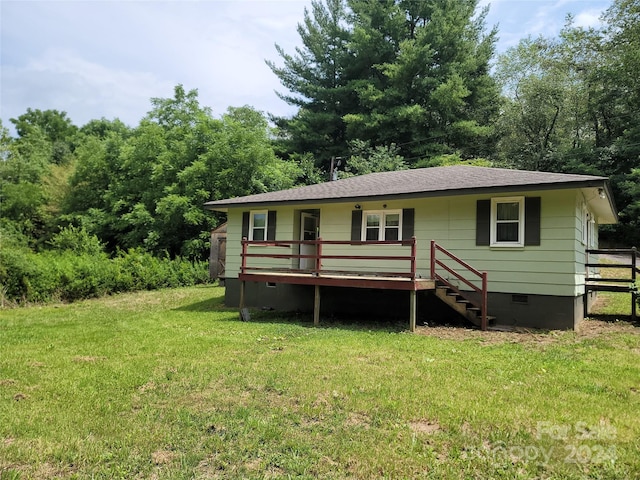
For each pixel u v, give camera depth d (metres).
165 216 24.64
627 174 26.44
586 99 30.48
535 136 31.91
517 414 4.56
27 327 11.05
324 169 31.98
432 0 31.06
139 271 20.61
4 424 4.37
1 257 16.92
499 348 7.91
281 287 14.18
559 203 9.94
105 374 6.21
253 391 5.36
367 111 31.98
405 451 3.77
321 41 34.44
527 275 10.24
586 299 11.80
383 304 12.30
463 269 11.07
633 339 8.54
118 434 4.13
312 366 6.51
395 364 6.64
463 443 3.94
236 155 25.48
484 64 31.67
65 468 3.54
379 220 12.49
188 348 7.98
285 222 14.12
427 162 27.78
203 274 23.02
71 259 20.09
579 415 4.54
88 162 31.09
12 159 35.72
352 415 4.58
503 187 9.85
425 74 29.88
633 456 3.70
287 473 3.44
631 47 27.50
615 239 27.97
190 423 4.37
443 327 10.35
